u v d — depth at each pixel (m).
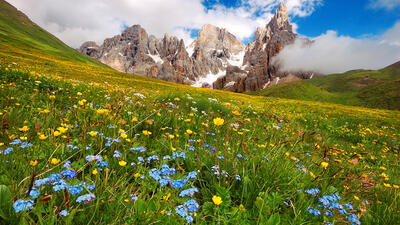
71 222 1.27
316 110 25.19
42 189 1.46
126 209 1.47
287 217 1.69
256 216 1.70
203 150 2.77
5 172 1.67
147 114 4.14
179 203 1.70
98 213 1.37
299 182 2.27
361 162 5.18
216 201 1.33
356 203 2.40
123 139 2.61
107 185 1.71
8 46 54.72
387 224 1.97
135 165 2.09
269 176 2.19
